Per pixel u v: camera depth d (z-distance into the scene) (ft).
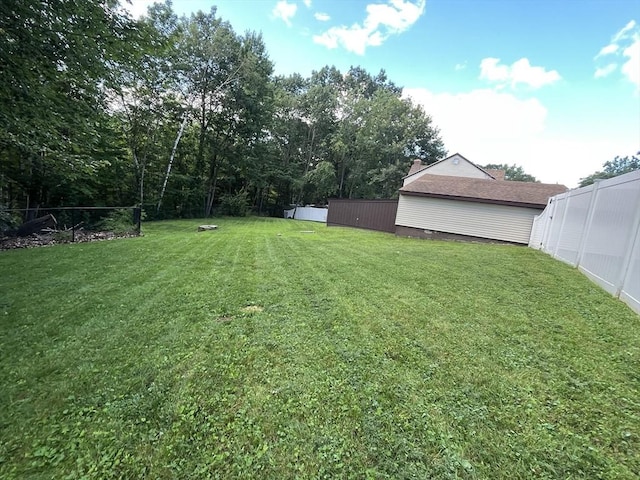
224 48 65.51
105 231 36.22
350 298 14.12
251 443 5.88
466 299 14.07
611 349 9.42
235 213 85.25
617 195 14.88
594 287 15.78
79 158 21.30
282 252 26.30
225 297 14.14
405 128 105.60
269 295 14.49
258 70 74.02
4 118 15.93
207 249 27.02
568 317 11.96
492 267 20.68
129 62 18.67
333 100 108.78
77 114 18.69
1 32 13.87
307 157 111.96
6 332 10.25
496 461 5.49
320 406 6.87
